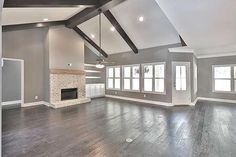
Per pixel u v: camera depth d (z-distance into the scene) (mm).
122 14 5789
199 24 3875
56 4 3953
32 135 3432
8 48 6035
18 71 7219
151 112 5520
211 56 7879
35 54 6883
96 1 4648
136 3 5117
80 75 7781
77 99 7418
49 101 6695
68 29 7273
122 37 6969
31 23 5836
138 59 7980
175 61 6789
